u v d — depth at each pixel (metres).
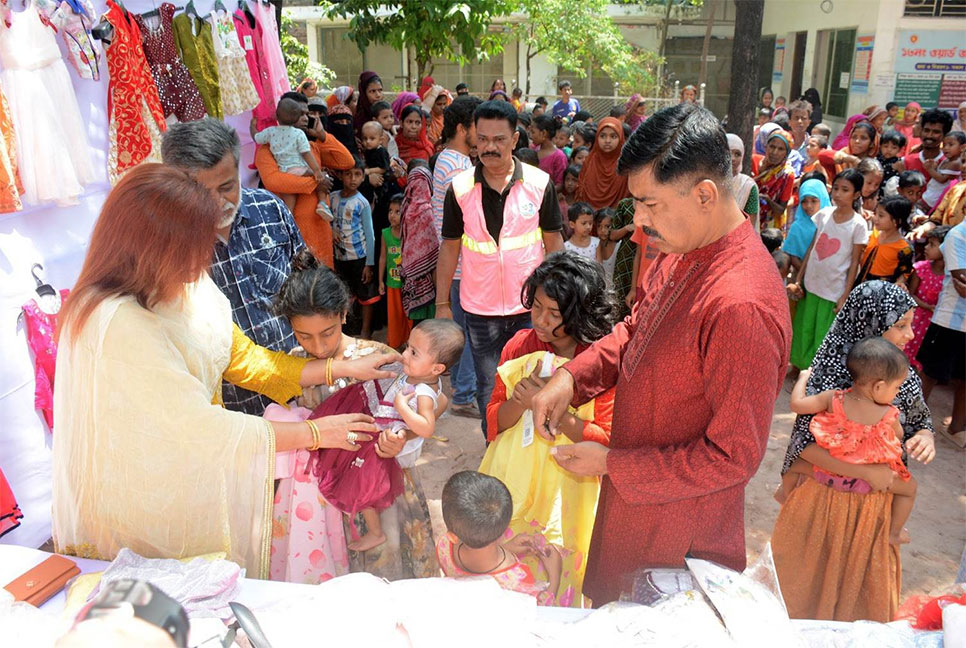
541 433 1.99
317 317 2.13
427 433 2.12
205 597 1.62
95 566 1.83
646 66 18.38
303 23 17.38
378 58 18.39
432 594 1.49
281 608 1.49
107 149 3.59
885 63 14.01
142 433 1.76
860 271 4.88
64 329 1.75
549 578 2.10
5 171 2.84
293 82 11.81
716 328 1.56
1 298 2.90
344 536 2.27
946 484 4.04
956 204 4.99
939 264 4.64
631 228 4.75
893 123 11.38
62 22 3.13
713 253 1.63
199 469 1.82
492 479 1.98
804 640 1.47
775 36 18.34
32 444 3.08
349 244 5.73
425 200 4.73
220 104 4.28
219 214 1.78
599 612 1.53
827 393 2.60
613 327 2.43
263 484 1.93
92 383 1.73
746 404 1.56
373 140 6.62
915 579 3.25
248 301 2.59
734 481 1.63
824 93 16.23
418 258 4.78
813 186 5.25
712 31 18.72
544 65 18.84
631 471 1.72
